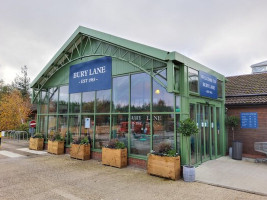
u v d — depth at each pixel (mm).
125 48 8203
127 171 7324
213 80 9445
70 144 10602
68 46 10727
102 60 9508
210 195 5062
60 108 11641
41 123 12883
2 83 32656
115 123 8758
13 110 21969
